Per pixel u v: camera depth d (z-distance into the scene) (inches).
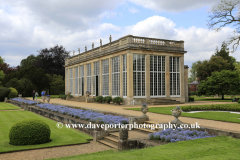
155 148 293.7
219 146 294.8
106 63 1325.0
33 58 3019.2
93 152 354.3
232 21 885.2
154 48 1153.4
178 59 1254.9
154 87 1166.3
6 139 434.9
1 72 2390.5
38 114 885.8
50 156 332.8
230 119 553.3
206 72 2092.8
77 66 1756.9
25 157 327.6
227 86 1633.9
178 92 1238.3
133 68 1117.1
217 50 2479.1
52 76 2600.9
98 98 1283.2
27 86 2058.3
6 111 970.1
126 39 1123.9
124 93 1141.7
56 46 2755.9
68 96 1712.6
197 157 248.4
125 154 271.9
